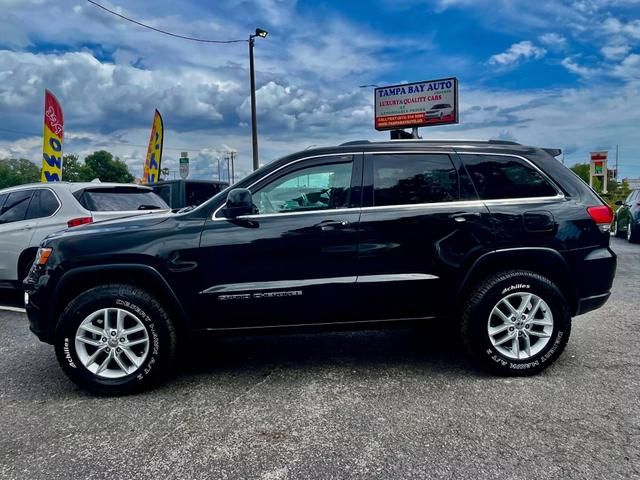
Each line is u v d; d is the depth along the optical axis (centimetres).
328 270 343
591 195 370
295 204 352
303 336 474
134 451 260
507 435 269
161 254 335
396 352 420
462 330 358
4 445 269
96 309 332
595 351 405
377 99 2369
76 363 332
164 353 340
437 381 350
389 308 352
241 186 351
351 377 362
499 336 357
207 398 329
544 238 352
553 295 348
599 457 245
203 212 349
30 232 609
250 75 2009
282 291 340
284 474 235
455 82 2189
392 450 255
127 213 640
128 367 339
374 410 304
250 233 340
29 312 346
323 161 356
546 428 276
